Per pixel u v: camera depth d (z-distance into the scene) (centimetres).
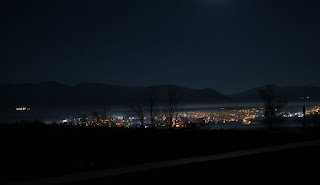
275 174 692
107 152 884
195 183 624
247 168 691
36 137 1011
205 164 640
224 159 664
